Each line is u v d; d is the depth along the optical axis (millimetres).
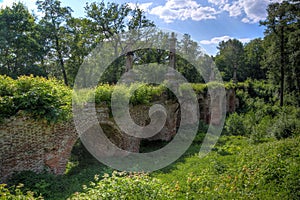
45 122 6980
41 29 21891
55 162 7398
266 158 6566
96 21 22125
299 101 24547
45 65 23859
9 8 20859
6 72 19422
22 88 7020
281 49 25016
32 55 20984
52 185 6410
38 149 7008
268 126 14234
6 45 18953
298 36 23062
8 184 6137
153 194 4406
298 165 5668
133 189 4324
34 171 6922
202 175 6645
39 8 22203
